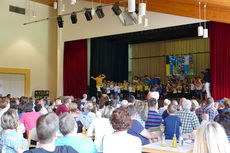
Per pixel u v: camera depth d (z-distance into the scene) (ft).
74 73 46.09
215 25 32.76
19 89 44.37
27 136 14.38
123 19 31.01
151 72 53.11
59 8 45.55
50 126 5.40
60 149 5.50
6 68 42.16
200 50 48.16
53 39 48.88
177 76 49.37
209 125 5.02
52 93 48.55
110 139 7.25
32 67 45.80
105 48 49.62
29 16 45.68
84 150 7.18
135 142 7.18
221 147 4.80
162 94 47.88
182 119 12.49
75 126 7.37
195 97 43.11
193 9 25.44
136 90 50.29
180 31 43.75
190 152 9.10
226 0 21.58
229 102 15.15
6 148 8.27
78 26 43.14
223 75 32.12
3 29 42.19
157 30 36.94
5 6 42.55
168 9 27.81
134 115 10.30
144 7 16.76
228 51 31.83
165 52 51.80
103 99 18.30
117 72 52.19
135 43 54.70
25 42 44.98
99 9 27.94
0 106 13.69
